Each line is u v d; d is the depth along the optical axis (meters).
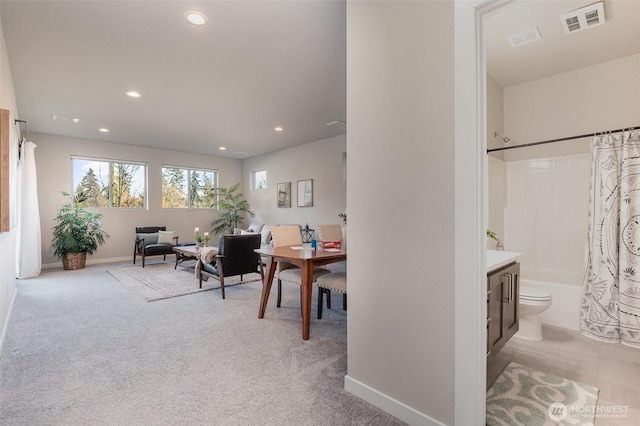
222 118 4.99
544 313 3.09
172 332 2.78
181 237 7.68
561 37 2.70
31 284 4.58
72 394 1.82
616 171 2.64
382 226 1.71
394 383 1.66
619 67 3.05
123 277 5.07
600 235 2.68
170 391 1.85
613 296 2.61
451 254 1.43
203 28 2.59
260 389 1.88
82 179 6.41
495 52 2.96
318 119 5.04
